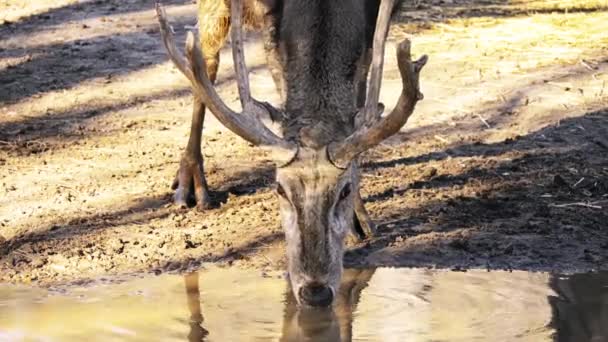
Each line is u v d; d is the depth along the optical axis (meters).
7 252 24.11
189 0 43.97
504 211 25.61
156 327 20.14
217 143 30.78
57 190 27.53
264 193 27.28
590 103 32.88
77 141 31.19
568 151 29.50
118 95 34.78
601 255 23.33
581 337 19.33
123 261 23.59
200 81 20.05
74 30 40.62
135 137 31.48
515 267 22.88
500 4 43.88
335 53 21.06
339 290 21.80
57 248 24.28
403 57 18.94
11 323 20.42
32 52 38.50
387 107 32.38
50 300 21.67
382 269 22.94
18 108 33.81
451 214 25.50
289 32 21.41
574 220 25.06
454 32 39.56
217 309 21.02
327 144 19.67
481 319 20.25
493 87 34.22
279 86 22.11
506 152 29.59
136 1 44.31
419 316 20.45
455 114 32.47
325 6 21.45
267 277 22.66
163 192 27.38
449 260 23.30
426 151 29.88
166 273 23.00
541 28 40.06
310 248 19.53
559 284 21.94
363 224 24.38
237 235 24.77
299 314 20.61
